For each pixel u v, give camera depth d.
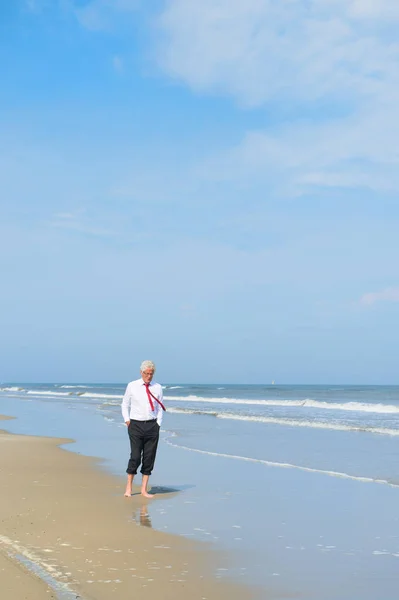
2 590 4.29
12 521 6.69
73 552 5.49
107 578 4.79
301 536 6.26
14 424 22.33
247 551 5.69
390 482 9.45
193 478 9.91
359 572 5.09
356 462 11.59
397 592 4.61
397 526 6.68
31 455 12.86
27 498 8.10
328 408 33.91
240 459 12.13
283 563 5.32
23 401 46.75
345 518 7.09
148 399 8.50
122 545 5.80
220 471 10.64
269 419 23.25
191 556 5.49
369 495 8.45
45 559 5.23
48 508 7.46
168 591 4.54
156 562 5.27
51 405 38.81
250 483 9.42
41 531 6.27
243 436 16.70
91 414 28.28
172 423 21.70
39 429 19.98
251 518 7.06
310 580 4.87
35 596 4.18
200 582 4.77
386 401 49.25
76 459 12.23
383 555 5.58
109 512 7.30
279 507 7.66
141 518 7.01
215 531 6.43
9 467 11.09
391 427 19.34
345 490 8.83
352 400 51.81
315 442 15.05
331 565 5.27
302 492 8.67
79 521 6.79
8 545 5.64
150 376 8.59
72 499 8.09
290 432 17.86
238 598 4.43
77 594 4.35
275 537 6.20
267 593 4.55
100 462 11.82
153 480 9.73
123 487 9.09
